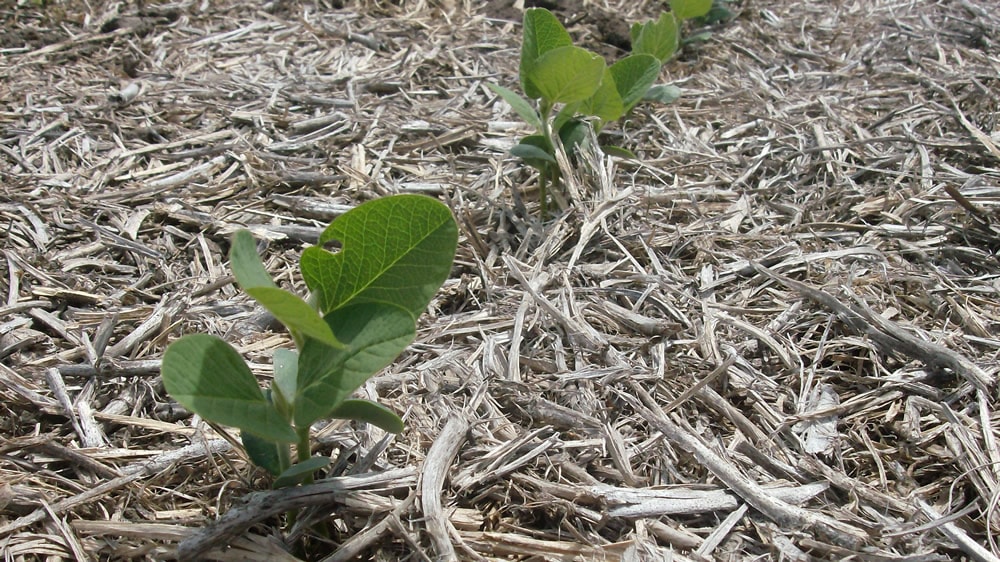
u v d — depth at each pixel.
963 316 0.58
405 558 0.46
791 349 0.56
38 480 0.49
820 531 0.47
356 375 0.43
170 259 0.63
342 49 0.89
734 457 0.51
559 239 0.63
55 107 0.77
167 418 0.53
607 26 0.93
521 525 0.48
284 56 0.87
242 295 0.60
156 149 0.73
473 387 0.54
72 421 0.52
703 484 0.49
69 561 0.46
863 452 0.52
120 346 0.56
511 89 0.83
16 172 0.70
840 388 0.55
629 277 0.61
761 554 0.47
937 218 0.66
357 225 0.43
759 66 0.88
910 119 0.77
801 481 0.50
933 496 0.50
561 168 0.65
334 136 0.75
